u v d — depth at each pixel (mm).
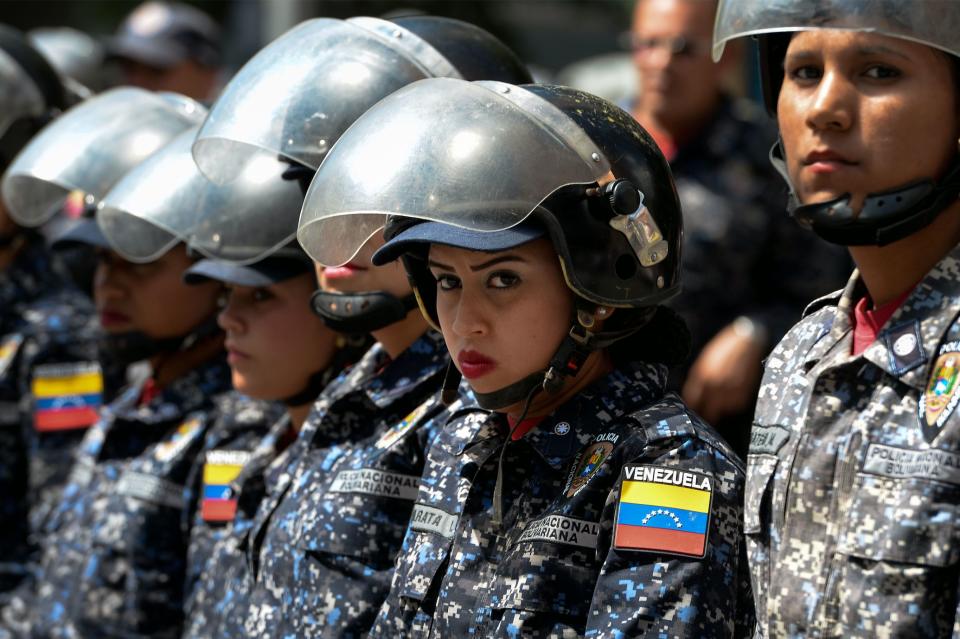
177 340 6316
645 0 7824
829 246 7430
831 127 3346
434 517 4102
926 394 3258
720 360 7266
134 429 6328
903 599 3141
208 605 5363
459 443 4223
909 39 3242
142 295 6250
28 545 7301
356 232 4293
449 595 3857
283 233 5168
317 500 4594
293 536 4660
